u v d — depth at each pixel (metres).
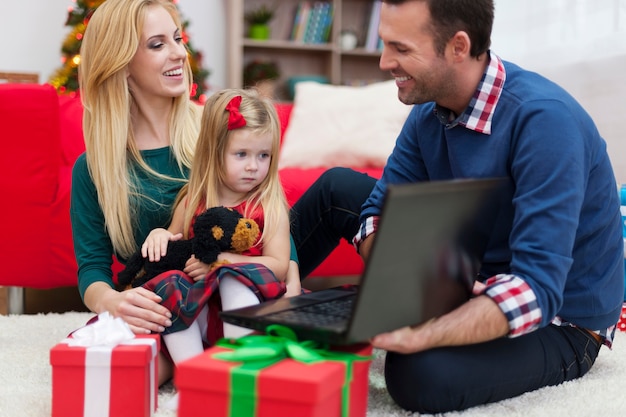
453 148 1.37
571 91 2.68
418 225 0.99
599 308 1.40
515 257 1.22
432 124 1.45
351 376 1.02
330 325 1.03
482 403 1.29
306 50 4.91
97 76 1.55
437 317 1.17
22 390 1.41
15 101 2.18
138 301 1.32
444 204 1.03
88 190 1.58
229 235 1.40
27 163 2.21
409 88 1.31
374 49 4.84
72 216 1.59
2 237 2.23
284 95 4.78
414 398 1.22
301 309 1.16
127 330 1.24
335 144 3.02
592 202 1.35
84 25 3.55
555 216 1.19
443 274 1.13
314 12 4.76
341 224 1.73
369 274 0.95
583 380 1.45
